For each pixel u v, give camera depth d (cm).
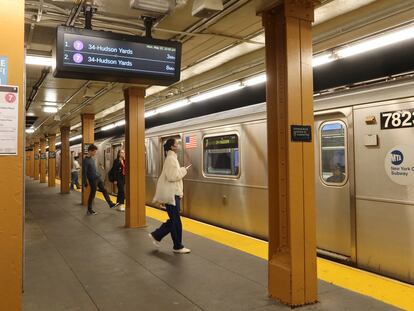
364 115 478
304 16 380
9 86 224
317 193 550
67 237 684
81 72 445
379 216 459
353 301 374
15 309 227
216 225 801
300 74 379
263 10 397
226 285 425
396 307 358
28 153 3562
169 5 409
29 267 502
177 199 568
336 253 521
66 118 1407
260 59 616
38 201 1274
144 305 375
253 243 629
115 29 519
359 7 459
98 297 397
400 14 437
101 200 1280
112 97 952
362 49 541
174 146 579
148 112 1223
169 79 489
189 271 477
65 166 1609
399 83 449
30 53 592
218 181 793
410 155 427
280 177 385
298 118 376
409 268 427
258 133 678
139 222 778
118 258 540
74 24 486
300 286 367
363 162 479
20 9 228
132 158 777
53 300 390
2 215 223
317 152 550
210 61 683
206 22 488
